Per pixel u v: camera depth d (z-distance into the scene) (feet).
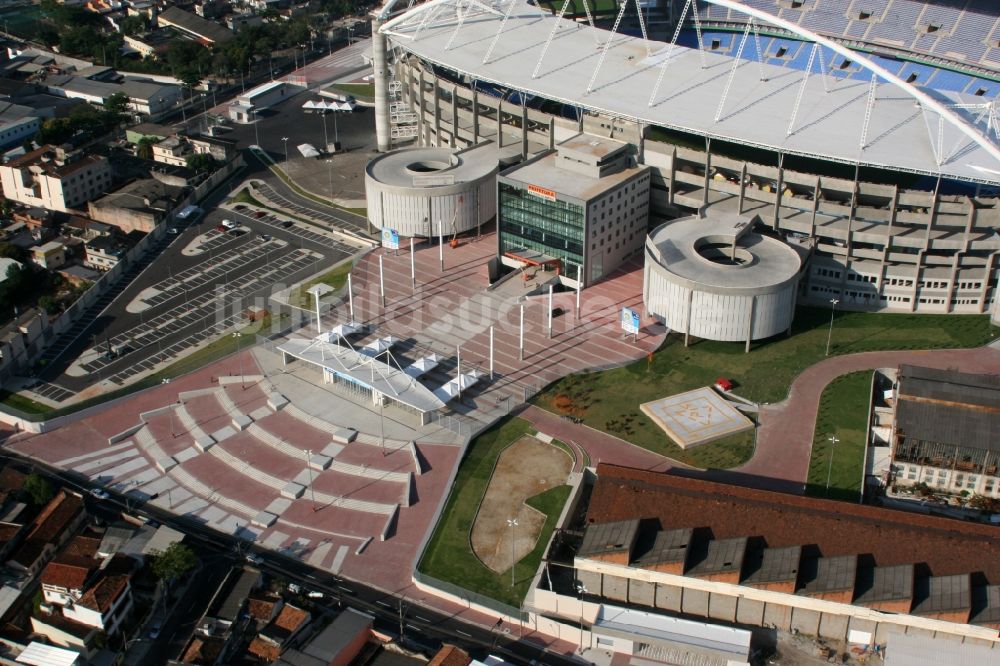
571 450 639.35
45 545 565.53
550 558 554.46
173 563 539.70
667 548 520.83
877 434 645.51
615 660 507.71
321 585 554.46
